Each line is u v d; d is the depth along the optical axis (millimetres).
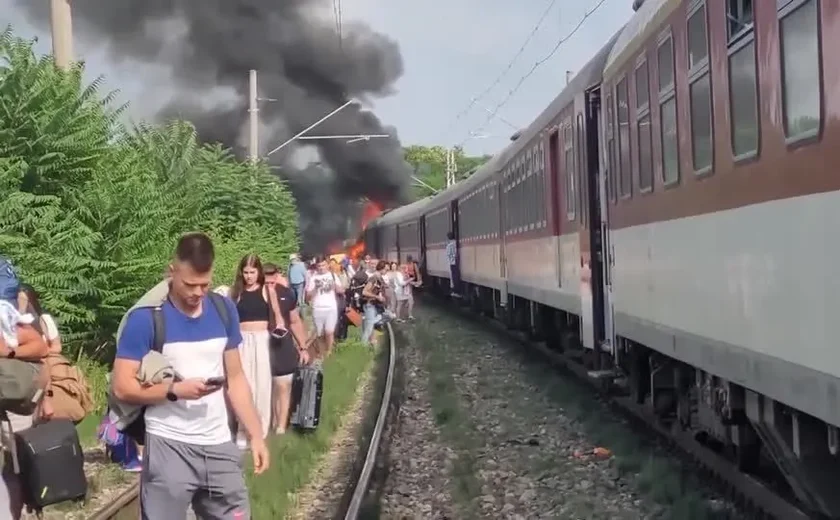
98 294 11688
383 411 13352
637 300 10344
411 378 18031
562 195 15227
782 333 6020
